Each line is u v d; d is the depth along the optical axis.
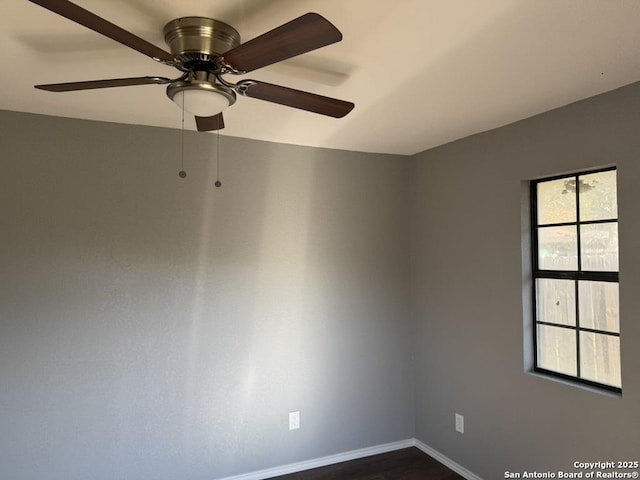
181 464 2.89
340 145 3.34
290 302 3.24
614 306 2.30
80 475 2.65
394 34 1.65
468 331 3.09
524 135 2.69
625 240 2.15
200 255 2.98
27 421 2.56
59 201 2.65
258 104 2.42
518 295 2.72
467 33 1.64
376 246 3.55
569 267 2.53
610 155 2.22
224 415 3.02
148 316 2.83
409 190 3.68
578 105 2.38
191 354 2.94
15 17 1.53
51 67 1.95
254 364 3.12
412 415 3.64
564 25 1.58
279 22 1.56
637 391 2.09
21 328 2.56
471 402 3.05
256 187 3.17
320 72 1.99
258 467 3.11
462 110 2.53
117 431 2.74
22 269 2.56
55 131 2.66
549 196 2.66
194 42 1.54
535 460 2.58
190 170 2.97
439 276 3.37
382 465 3.30
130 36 1.31
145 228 2.84
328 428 3.34
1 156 2.54
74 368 2.66
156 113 2.61
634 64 1.92
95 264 2.72
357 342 3.46
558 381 2.48
